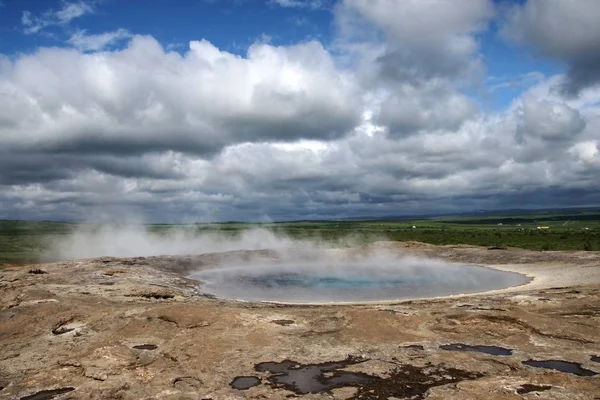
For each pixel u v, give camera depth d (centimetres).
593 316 1577
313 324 1458
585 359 1160
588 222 13300
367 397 936
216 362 1141
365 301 2234
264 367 1109
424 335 1358
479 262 3884
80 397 956
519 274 3147
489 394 921
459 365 1112
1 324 1567
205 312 1524
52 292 2056
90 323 1495
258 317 1522
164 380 1038
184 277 3083
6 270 2839
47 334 1425
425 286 2745
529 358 1167
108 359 1154
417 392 958
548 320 1475
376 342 1291
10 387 1018
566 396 905
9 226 10231
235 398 938
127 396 957
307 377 1048
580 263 3284
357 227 10988
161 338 1333
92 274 2645
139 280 2577
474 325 1431
